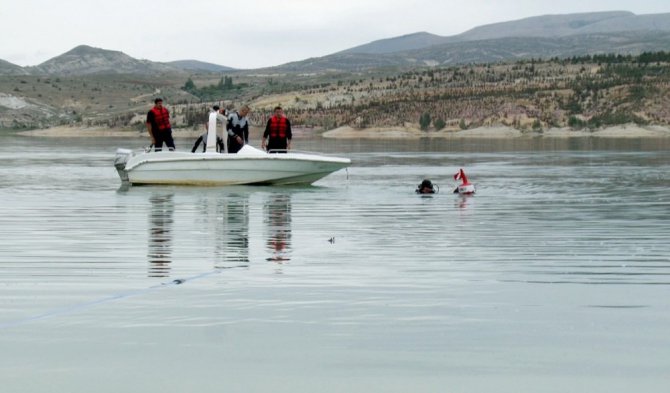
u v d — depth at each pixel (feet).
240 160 88.48
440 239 50.03
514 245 47.47
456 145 233.96
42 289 35.17
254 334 28.22
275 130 91.50
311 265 40.88
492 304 32.35
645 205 70.64
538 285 35.91
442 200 75.31
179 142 266.36
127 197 77.71
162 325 29.30
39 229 54.80
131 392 22.95
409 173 114.73
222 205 70.64
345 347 26.76
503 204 71.56
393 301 32.86
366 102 416.26
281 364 25.12
